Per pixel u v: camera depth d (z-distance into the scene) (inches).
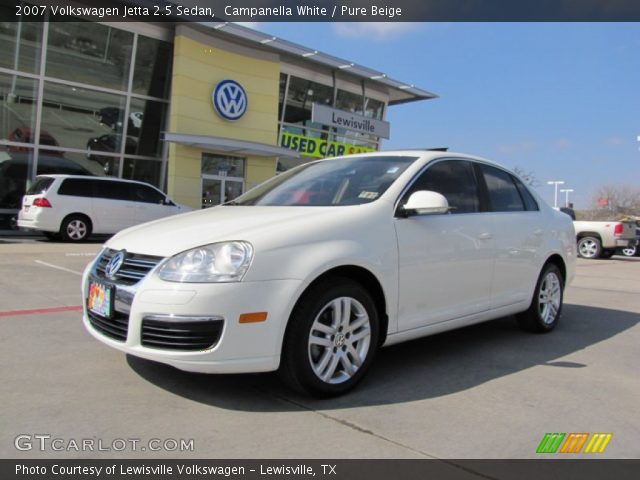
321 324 130.9
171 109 713.0
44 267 340.5
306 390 130.0
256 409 125.3
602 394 141.6
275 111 812.6
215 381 141.8
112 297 130.3
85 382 138.5
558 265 221.9
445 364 165.6
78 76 647.8
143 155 721.0
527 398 137.6
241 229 130.0
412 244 151.5
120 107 690.2
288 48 784.3
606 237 660.1
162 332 121.3
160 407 124.5
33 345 169.5
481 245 174.9
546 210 219.0
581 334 211.8
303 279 125.5
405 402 133.0
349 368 137.2
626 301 297.4
